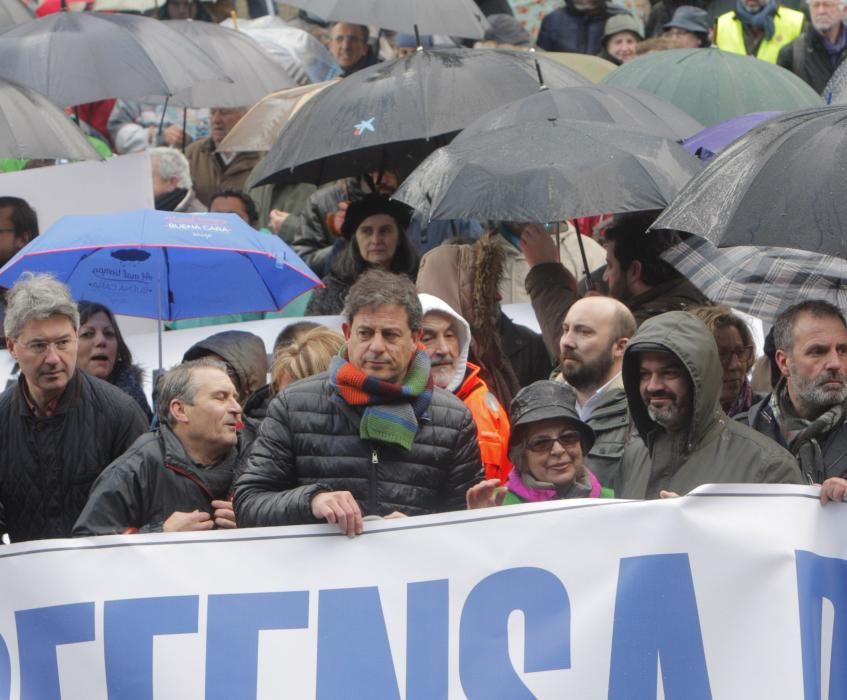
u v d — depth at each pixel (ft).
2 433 57.06
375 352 50.42
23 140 73.26
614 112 67.51
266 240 67.21
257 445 51.21
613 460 57.62
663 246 68.49
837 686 46.78
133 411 58.13
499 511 47.85
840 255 47.44
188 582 48.26
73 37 86.38
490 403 61.05
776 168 49.44
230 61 96.89
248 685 47.85
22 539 57.21
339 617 47.93
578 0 115.55
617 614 47.21
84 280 69.36
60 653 48.21
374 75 74.23
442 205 62.44
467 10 84.23
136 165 76.84
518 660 47.37
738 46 112.27
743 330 62.59
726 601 47.06
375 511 50.42
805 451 52.70
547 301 70.85
